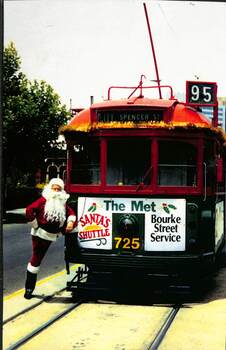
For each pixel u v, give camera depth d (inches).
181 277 291.7
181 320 239.8
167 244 272.8
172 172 279.1
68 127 287.7
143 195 274.4
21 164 844.0
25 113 751.7
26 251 485.1
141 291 299.0
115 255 274.5
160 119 276.5
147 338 212.2
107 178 280.8
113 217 277.0
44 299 279.3
